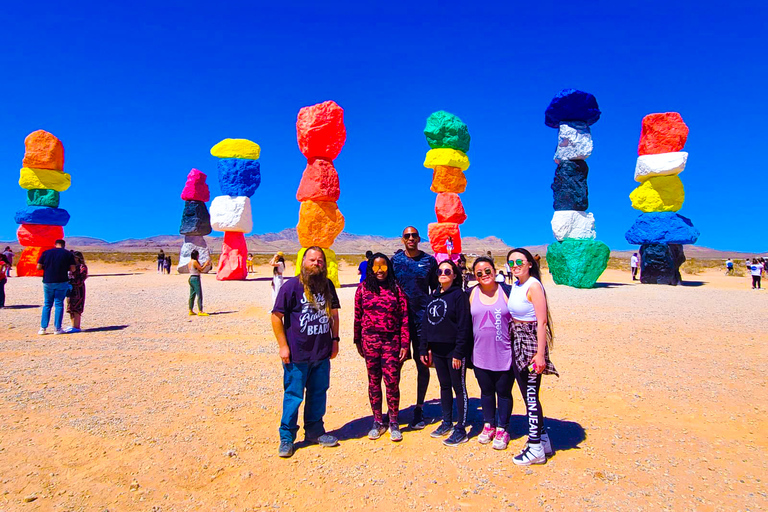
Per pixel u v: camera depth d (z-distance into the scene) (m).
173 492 3.60
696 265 45.19
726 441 4.49
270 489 3.67
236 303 15.02
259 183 24.44
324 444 4.47
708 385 6.29
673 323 11.14
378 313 4.70
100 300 15.72
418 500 3.49
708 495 3.50
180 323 11.21
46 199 25.70
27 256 25.44
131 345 8.73
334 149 18.98
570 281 20.36
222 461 4.11
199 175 27.92
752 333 9.91
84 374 6.73
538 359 4.02
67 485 3.65
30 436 4.53
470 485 3.71
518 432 4.80
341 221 19.53
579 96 20.75
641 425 4.91
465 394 4.61
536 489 3.62
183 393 5.92
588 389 6.14
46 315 9.80
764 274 29.55
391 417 4.68
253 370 7.06
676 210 22.47
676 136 21.80
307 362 4.36
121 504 3.42
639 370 7.05
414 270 5.14
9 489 3.58
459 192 21.09
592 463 4.05
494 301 4.39
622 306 14.21
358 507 3.41
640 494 3.52
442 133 20.42
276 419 5.11
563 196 21.28
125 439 4.50
